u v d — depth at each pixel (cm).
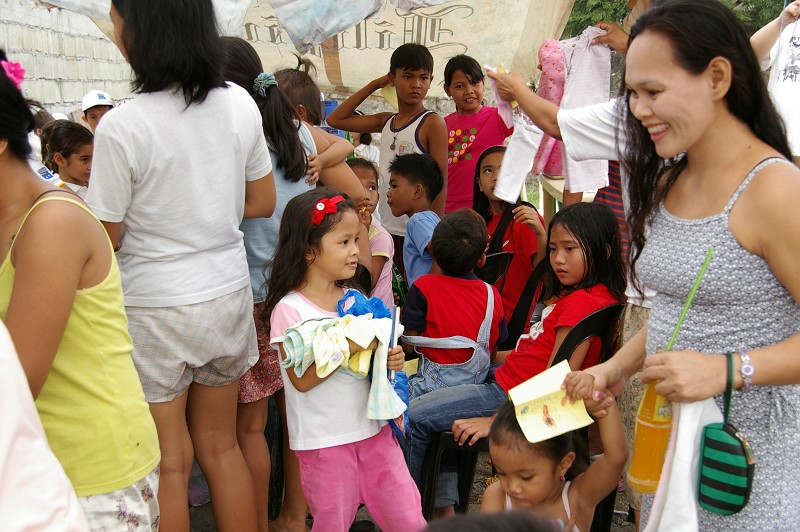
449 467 321
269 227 311
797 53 341
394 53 513
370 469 265
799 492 178
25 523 121
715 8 166
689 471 173
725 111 171
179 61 235
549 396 209
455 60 534
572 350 271
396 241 524
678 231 183
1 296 186
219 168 254
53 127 416
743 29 168
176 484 264
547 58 398
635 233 201
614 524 341
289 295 264
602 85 401
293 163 312
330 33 401
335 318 255
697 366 168
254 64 309
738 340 176
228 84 260
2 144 180
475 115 544
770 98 173
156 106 240
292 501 326
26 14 634
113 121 237
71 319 190
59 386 192
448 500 316
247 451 310
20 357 179
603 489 218
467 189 546
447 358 320
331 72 589
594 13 1277
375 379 254
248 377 305
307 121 384
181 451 267
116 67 891
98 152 239
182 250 253
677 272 180
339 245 259
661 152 175
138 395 208
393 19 508
